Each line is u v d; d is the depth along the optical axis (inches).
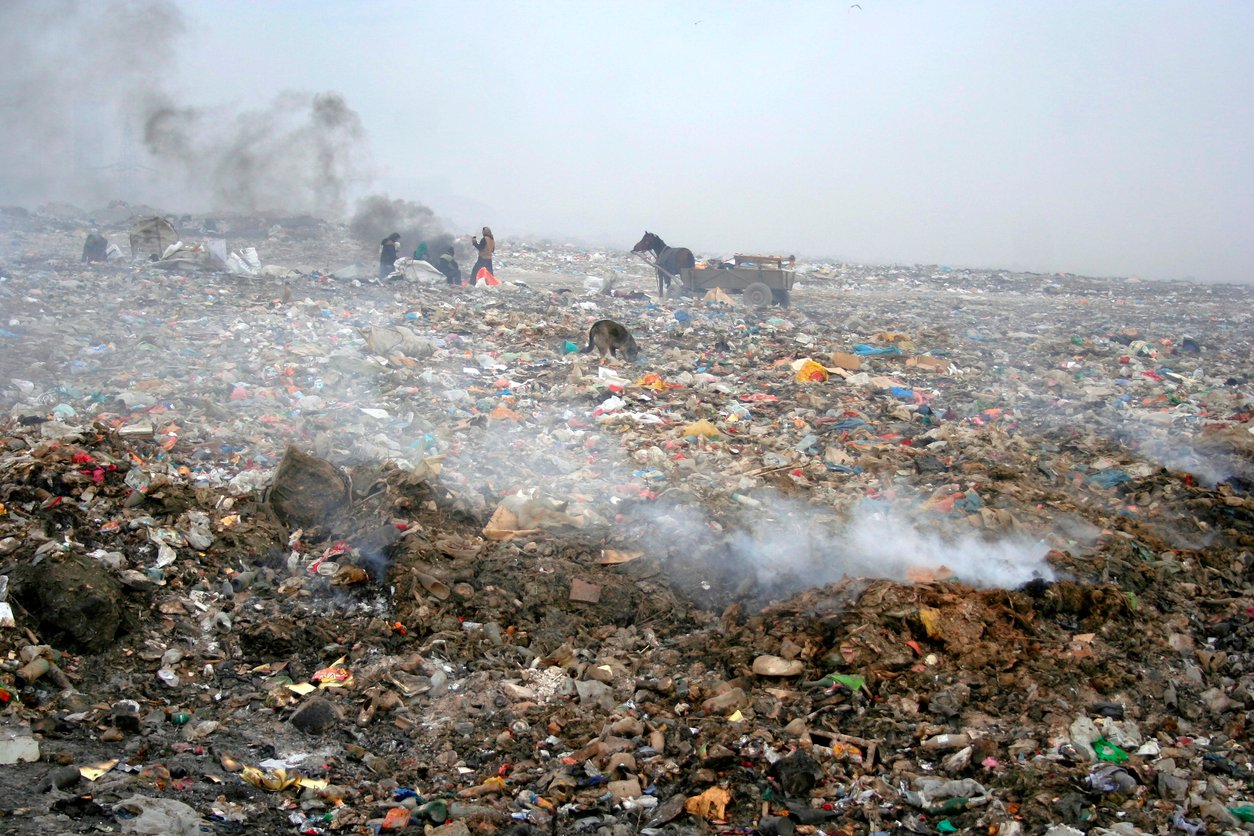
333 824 187.6
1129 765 209.2
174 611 261.3
